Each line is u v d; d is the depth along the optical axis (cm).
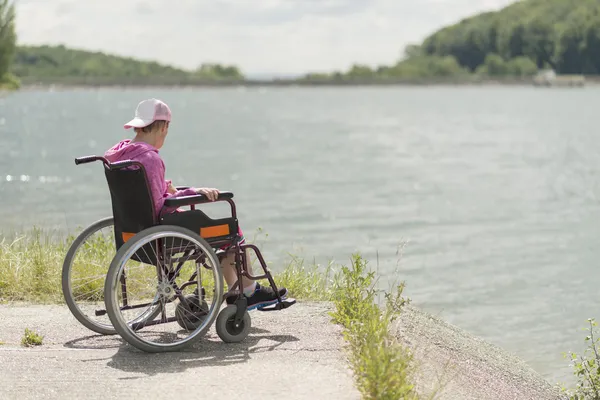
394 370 446
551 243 1711
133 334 542
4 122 8181
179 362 529
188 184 3091
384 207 2400
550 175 3512
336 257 1517
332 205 2444
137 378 488
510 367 674
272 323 641
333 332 613
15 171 3416
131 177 552
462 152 4919
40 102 15150
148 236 539
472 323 991
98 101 16388
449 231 1911
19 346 577
